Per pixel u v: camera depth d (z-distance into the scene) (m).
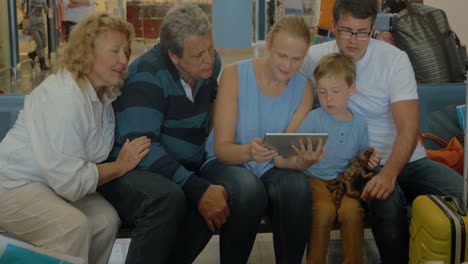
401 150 2.22
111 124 2.19
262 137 2.33
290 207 2.08
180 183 2.12
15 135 2.06
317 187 2.28
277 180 2.14
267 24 12.76
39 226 1.94
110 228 2.06
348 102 2.43
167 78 2.19
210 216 2.06
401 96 2.30
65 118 1.94
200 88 2.30
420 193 2.35
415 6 3.34
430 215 1.89
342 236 2.19
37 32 8.34
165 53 2.20
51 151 1.94
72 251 1.89
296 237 2.08
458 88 2.80
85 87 2.02
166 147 2.28
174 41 2.08
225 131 2.24
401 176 2.44
